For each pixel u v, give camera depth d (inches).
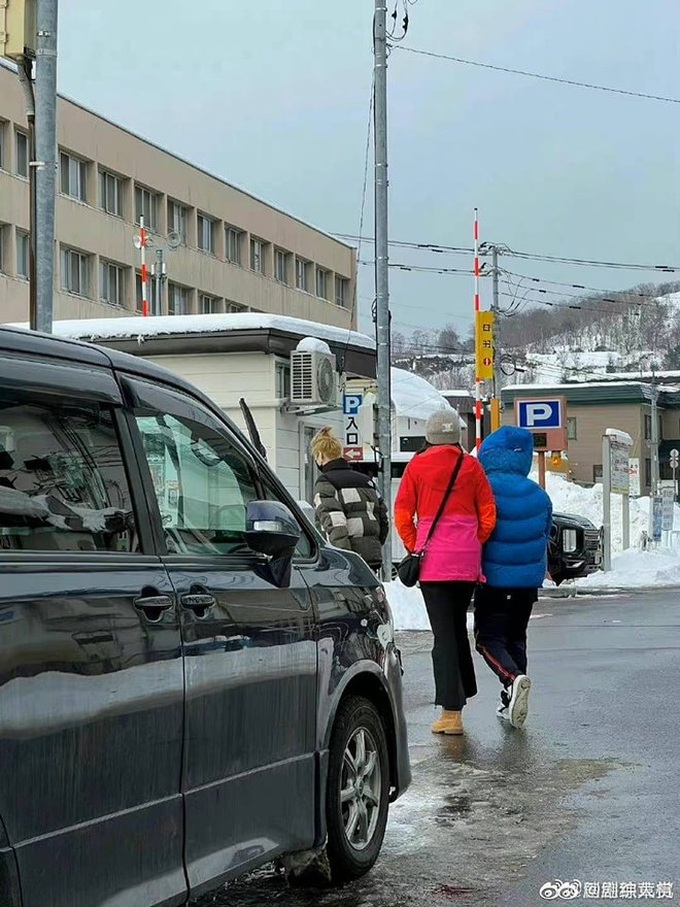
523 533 335.9
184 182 2160.4
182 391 182.5
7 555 136.1
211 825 163.9
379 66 793.6
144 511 161.9
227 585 173.2
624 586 959.0
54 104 423.2
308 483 801.6
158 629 154.4
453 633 326.0
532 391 3383.4
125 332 767.7
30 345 151.3
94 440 157.6
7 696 129.4
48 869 133.7
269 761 179.5
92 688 141.6
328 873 201.3
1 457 141.2
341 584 209.9
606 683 402.3
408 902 196.1
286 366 781.3
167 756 154.8
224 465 189.0
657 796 257.6
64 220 1827.0
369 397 838.5
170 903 154.7
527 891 199.9
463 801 256.1
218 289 2278.5
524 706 325.7
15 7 417.1
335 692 198.5
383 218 782.5
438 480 323.9
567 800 255.8
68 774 137.4
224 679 167.5
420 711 364.8
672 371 3553.2
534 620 633.6
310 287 2699.3
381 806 215.0
